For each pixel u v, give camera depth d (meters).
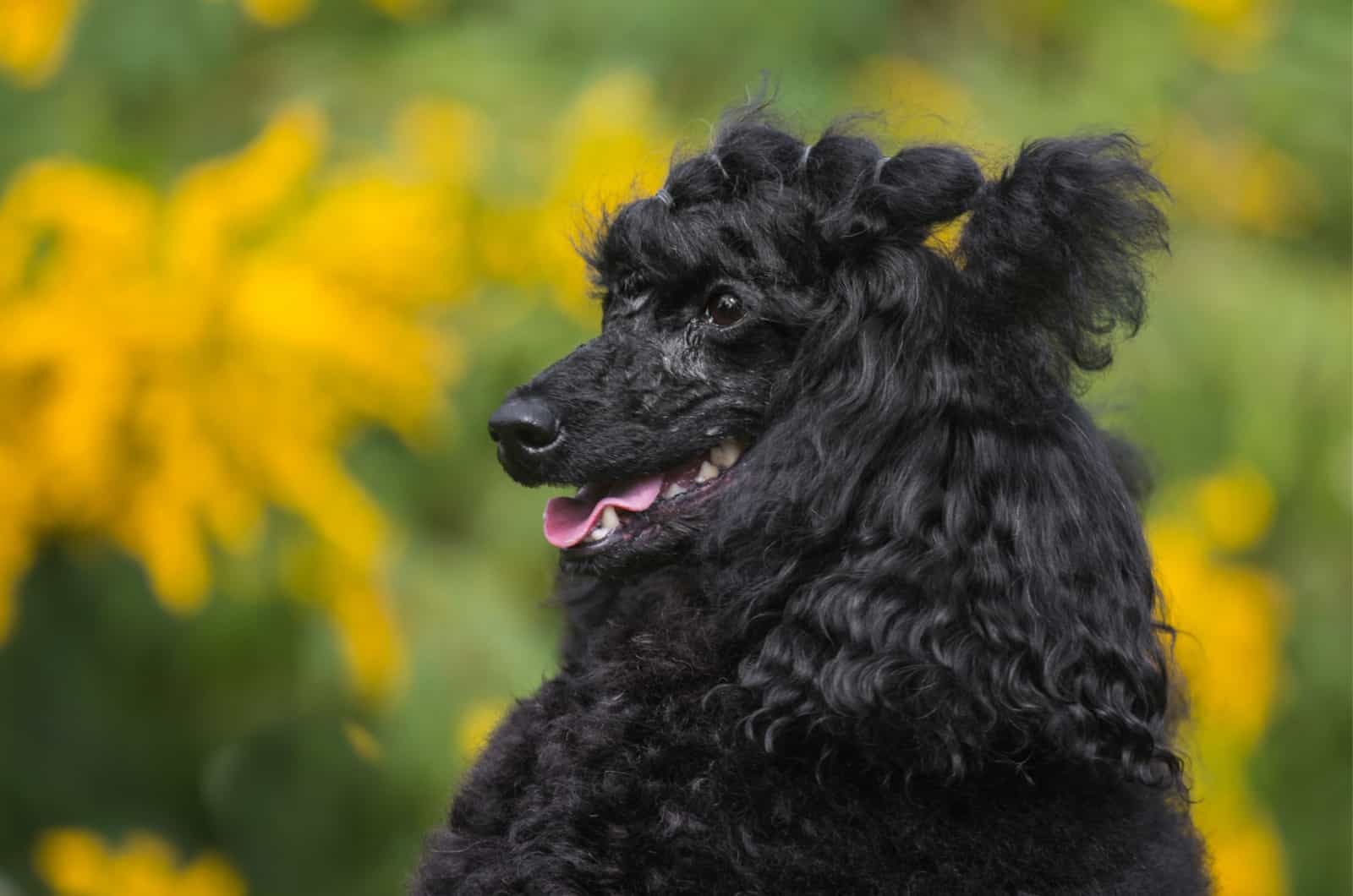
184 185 7.43
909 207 4.39
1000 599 4.20
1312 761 10.83
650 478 4.64
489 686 7.93
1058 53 10.77
